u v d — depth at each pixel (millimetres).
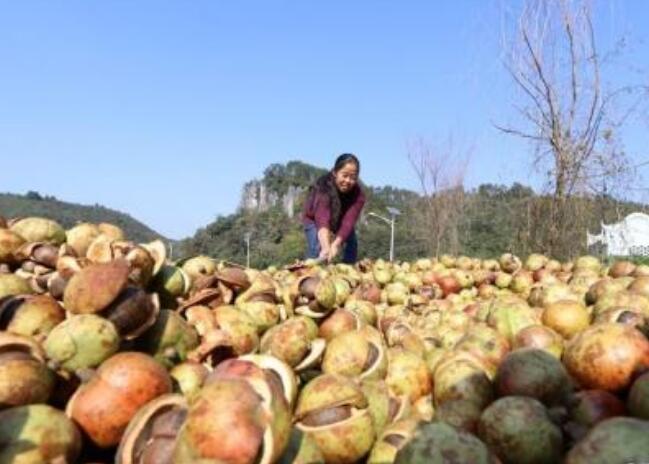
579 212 16859
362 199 10867
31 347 2998
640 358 3314
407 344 4500
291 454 2781
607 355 3340
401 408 3473
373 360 3801
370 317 5477
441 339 5031
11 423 2586
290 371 3045
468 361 3742
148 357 3016
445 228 36031
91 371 3053
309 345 3805
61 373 2986
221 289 4469
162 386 2912
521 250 17578
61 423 2662
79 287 3324
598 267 8680
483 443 2812
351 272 9258
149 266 3977
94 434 2801
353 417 3068
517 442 2975
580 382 3451
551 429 3006
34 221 4910
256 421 2455
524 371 3410
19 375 2773
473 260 10391
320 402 3098
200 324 3871
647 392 3035
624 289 5520
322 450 3035
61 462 2582
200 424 2420
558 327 4516
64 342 3059
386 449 3008
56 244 4918
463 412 3447
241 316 4059
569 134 16906
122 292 3355
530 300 6199
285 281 5641
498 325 4637
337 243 10172
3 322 3479
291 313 4535
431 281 9094
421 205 39375
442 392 3611
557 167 16922
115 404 2801
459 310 6457
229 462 2377
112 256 3914
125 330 3318
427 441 2740
